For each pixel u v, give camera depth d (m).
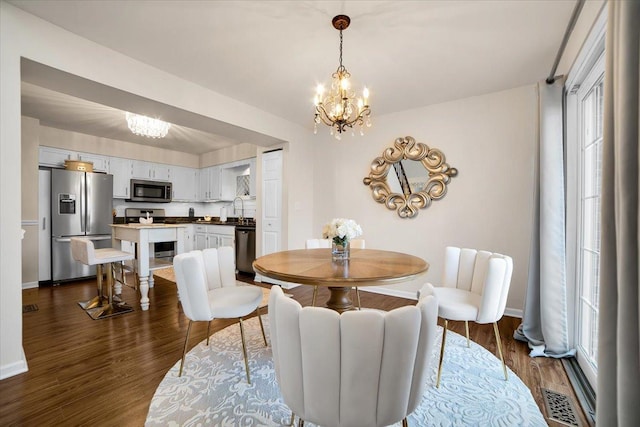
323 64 2.35
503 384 1.65
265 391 1.58
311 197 4.16
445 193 3.13
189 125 3.07
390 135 3.52
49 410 1.41
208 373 1.76
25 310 2.85
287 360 0.94
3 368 1.68
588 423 1.34
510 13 1.74
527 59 2.26
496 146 2.86
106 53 2.12
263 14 1.77
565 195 2.05
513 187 2.77
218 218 6.28
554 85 2.03
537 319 2.13
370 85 2.73
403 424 0.98
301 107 3.29
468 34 1.95
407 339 0.86
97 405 1.45
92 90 2.21
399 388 0.89
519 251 2.73
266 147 4.12
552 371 1.78
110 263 2.83
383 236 3.58
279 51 2.17
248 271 4.45
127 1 1.66
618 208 0.84
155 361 1.90
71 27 1.90
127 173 5.07
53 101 3.18
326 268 1.58
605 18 1.32
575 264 2.02
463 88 2.79
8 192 1.70
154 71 2.40
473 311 1.68
